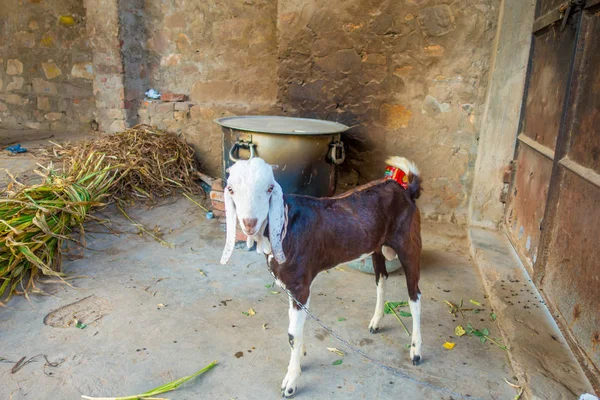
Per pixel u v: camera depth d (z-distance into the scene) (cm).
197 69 548
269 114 495
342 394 217
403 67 425
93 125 661
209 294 308
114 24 517
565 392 208
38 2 639
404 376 228
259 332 266
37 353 238
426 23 407
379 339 262
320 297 309
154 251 370
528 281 315
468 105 415
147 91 573
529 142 345
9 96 687
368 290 321
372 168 459
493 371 236
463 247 396
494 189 403
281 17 453
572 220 246
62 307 283
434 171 439
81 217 363
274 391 219
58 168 465
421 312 292
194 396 213
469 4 392
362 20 426
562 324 247
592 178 221
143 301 295
